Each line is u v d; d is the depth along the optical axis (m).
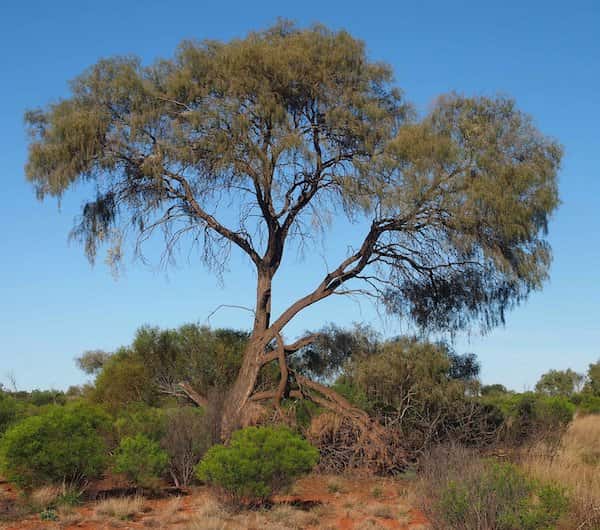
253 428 14.83
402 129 20.70
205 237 23.47
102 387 27.73
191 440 17.61
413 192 19.98
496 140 20.64
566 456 17.00
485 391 33.38
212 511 13.07
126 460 15.34
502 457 18.36
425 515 12.39
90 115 21.30
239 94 21.38
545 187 20.42
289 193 22.58
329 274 22.50
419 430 20.16
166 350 28.80
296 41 22.39
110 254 22.17
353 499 15.22
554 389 66.12
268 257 23.22
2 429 20.97
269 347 23.97
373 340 23.72
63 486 14.27
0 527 12.03
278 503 14.27
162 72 22.78
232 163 21.05
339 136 22.25
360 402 21.58
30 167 21.27
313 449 14.68
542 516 10.43
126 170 22.70
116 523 12.39
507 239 20.86
